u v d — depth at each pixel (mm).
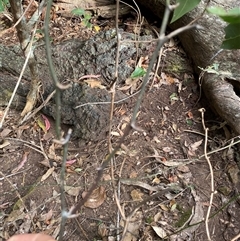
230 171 1635
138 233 1465
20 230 1481
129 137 1742
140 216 1508
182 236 1450
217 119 1817
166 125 1802
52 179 1626
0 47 1965
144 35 2143
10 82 1879
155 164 1658
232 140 1604
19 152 1729
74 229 1484
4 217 1522
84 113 1739
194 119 1832
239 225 1487
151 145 1722
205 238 1455
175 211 1524
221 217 1511
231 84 1817
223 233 1467
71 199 1566
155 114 1841
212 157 1691
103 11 2262
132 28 2205
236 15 570
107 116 1751
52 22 2209
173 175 1625
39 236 904
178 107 1874
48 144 1745
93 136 1722
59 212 1530
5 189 1609
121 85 1904
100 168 761
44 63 1921
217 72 1771
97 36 1995
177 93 1927
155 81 1953
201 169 1653
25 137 1773
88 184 1604
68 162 1673
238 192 1575
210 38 1886
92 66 1920
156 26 2217
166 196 1559
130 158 1675
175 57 2033
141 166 1653
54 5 2260
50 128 1796
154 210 1525
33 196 1573
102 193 1562
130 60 1971
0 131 1786
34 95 1767
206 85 1832
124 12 2277
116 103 1828
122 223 1486
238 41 776
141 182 1592
